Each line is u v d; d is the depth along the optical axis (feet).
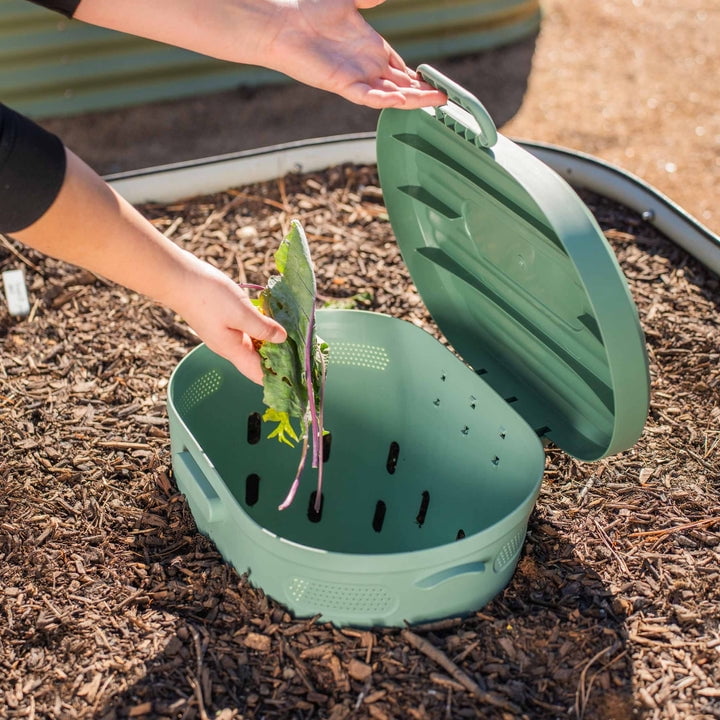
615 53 17.22
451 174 6.89
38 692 6.13
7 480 7.67
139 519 7.36
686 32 18.01
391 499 8.19
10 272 9.97
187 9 6.47
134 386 8.74
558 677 6.16
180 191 11.04
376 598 6.02
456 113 6.27
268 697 6.06
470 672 6.15
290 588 6.18
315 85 6.72
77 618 6.58
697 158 14.29
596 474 7.79
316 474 8.13
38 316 9.57
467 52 16.49
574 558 7.05
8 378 8.79
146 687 6.12
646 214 10.60
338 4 6.70
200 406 7.27
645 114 15.42
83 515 7.40
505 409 6.77
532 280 6.64
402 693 6.02
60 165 5.13
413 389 7.62
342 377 7.80
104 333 9.37
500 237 6.75
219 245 10.46
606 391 6.41
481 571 6.08
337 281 9.99
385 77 6.76
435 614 6.28
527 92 15.84
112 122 14.56
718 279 9.93
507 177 6.09
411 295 9.84
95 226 5.37
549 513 7.43
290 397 6.21
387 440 8.00
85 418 8.35
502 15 16.62
